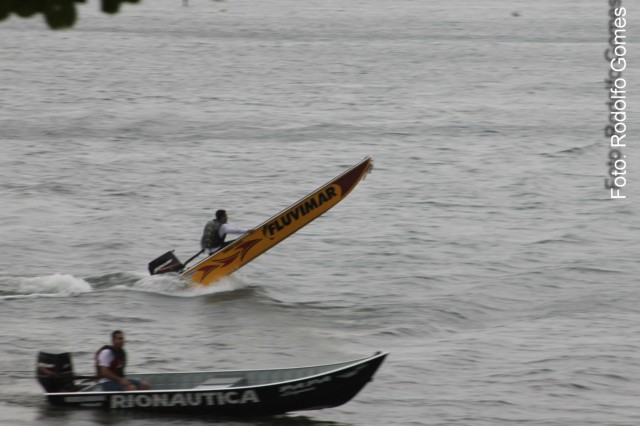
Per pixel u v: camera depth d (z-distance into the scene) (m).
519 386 67.50
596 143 177.38
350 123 199.62
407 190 137.88
